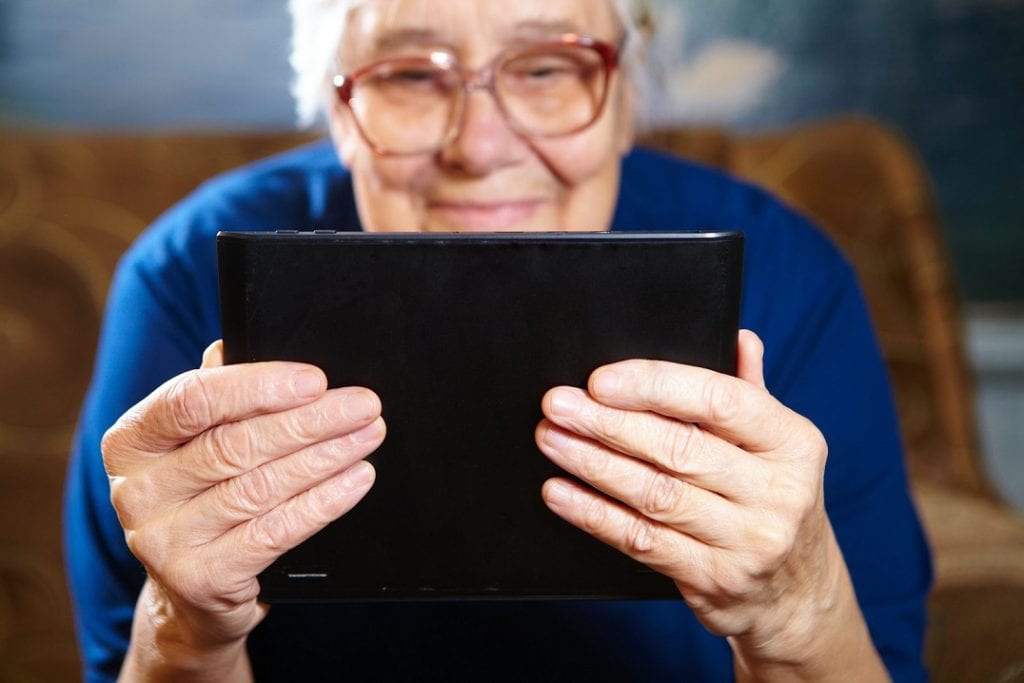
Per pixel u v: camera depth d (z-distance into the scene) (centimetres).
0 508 152
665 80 120
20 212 157
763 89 243
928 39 242
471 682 102
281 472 68
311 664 101
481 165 97
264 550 69
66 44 229
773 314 113
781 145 178
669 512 69
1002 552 144
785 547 70
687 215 120
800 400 111
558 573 73
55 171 160
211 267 113
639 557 71
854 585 103
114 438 70
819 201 176
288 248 67
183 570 70
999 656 127
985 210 250
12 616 151
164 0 229
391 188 101
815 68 242
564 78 98
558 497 69
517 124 97
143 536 70
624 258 67
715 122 243
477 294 68
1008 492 258
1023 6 241
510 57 95
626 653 102
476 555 72
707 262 67
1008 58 243
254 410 67
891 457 111
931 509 160
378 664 102
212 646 79
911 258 174
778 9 239
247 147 167
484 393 69
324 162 124
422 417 70
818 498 72
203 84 233
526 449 70
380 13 96
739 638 80
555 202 102
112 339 112
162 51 231
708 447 68
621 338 68
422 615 101
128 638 100
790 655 80
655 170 125
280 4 230
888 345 173
